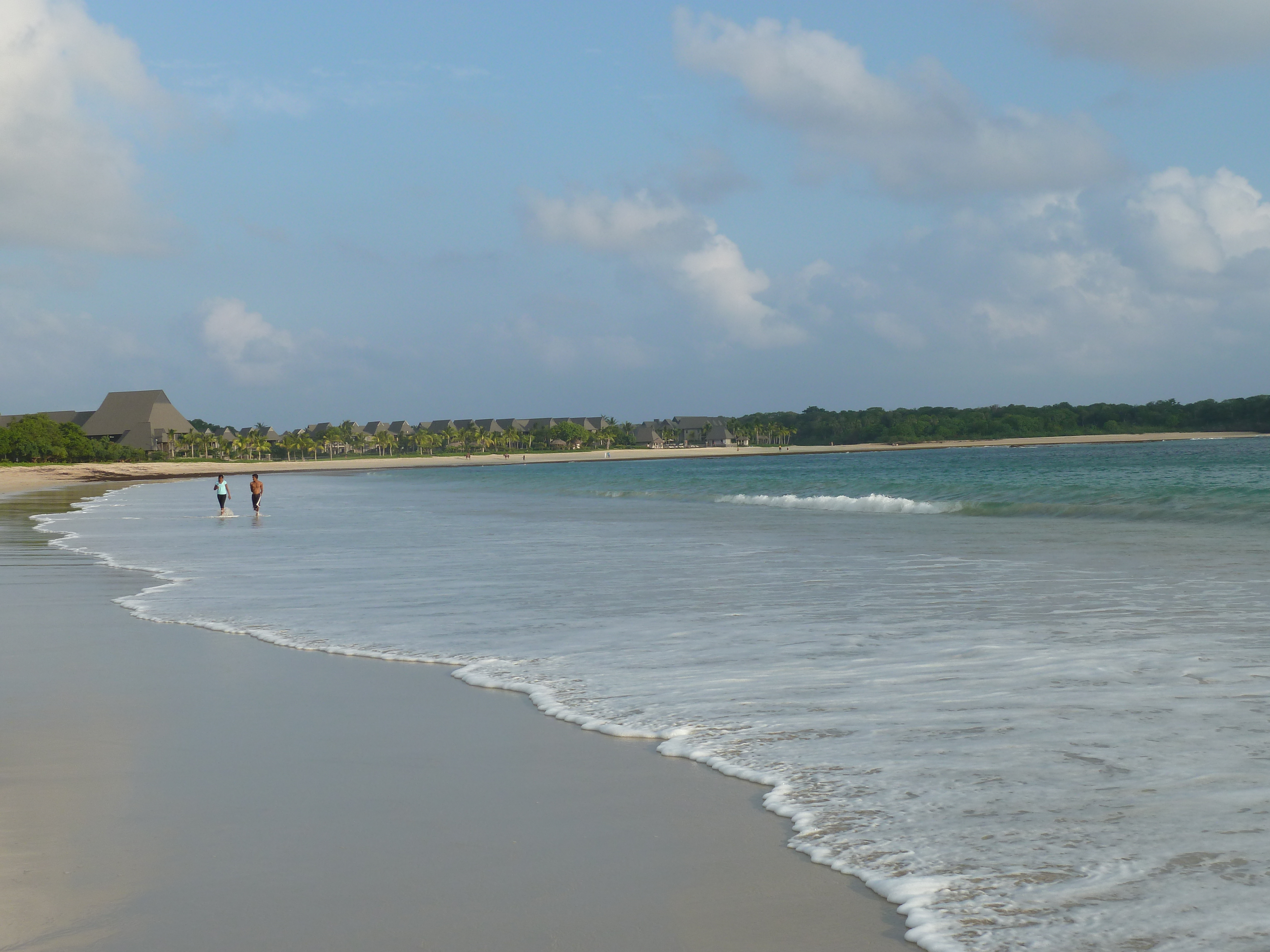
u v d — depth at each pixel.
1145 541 18.58
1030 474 56.66
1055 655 8.21
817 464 114.56
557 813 4.77
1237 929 3.41
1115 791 4.81
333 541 22.20
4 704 7.09
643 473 86.75
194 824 4.64
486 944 3.46
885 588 12.84
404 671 8.23
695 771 5.41
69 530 27.31
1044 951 3.33
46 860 4.21
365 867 4.13
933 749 5.62
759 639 9.35
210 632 10.22
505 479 81.81
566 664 8.38
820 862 4.14
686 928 3.58
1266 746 5.45
